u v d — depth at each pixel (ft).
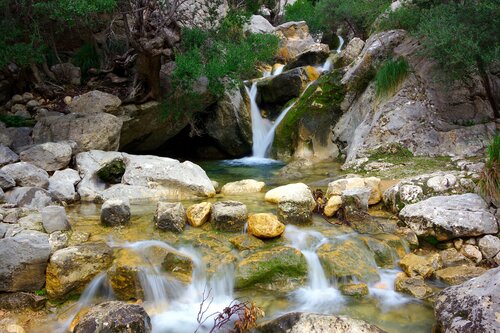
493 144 18.78
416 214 18.10
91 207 20.86
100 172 23.73
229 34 34.55
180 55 28.94
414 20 32.07
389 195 20.26
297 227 18.28
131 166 23.85
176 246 16.49
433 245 17.84
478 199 18.47
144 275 14.89
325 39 57.36
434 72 28.22
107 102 29.45
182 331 13.37
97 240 16.56
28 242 14.57
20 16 30.40
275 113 38.93
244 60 30.42
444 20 24.25
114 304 13.17
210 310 14.43
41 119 26.94
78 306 14.55
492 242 16.83
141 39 28.50
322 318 12.34
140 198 22.06
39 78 31.04
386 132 27.91
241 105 37.17
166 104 31.83
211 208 18.44
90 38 35.63
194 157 37.93
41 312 14.20
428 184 19.80
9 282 14.43
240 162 34.99
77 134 25.67
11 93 30.81
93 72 33.63
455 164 23.98
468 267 16.17
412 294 14.98
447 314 12.37
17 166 20.85
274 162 34.42
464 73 25.66
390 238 17.54
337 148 33.24
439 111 28.19
